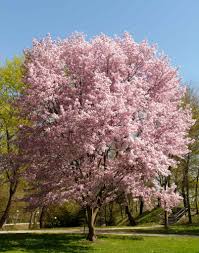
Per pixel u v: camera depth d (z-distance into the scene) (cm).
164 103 2639
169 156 2792
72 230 3541
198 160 4350
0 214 4916
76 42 2575
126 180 2359
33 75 2328
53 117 2322
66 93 2433
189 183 4628
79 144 2133
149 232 3262
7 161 2453
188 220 4597
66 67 2559
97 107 2116
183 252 2081
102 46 2533
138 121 2348
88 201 2286
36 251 2025
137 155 2186
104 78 2270
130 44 2706
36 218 5184
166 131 2439
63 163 2325
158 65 2688
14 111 3080
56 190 2347
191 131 4097
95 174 2286
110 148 2406
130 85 2308
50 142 2228
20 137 2422
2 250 2038
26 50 2606
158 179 3712
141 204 5081
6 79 3262
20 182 3403
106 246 2272
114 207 5447
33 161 2375
